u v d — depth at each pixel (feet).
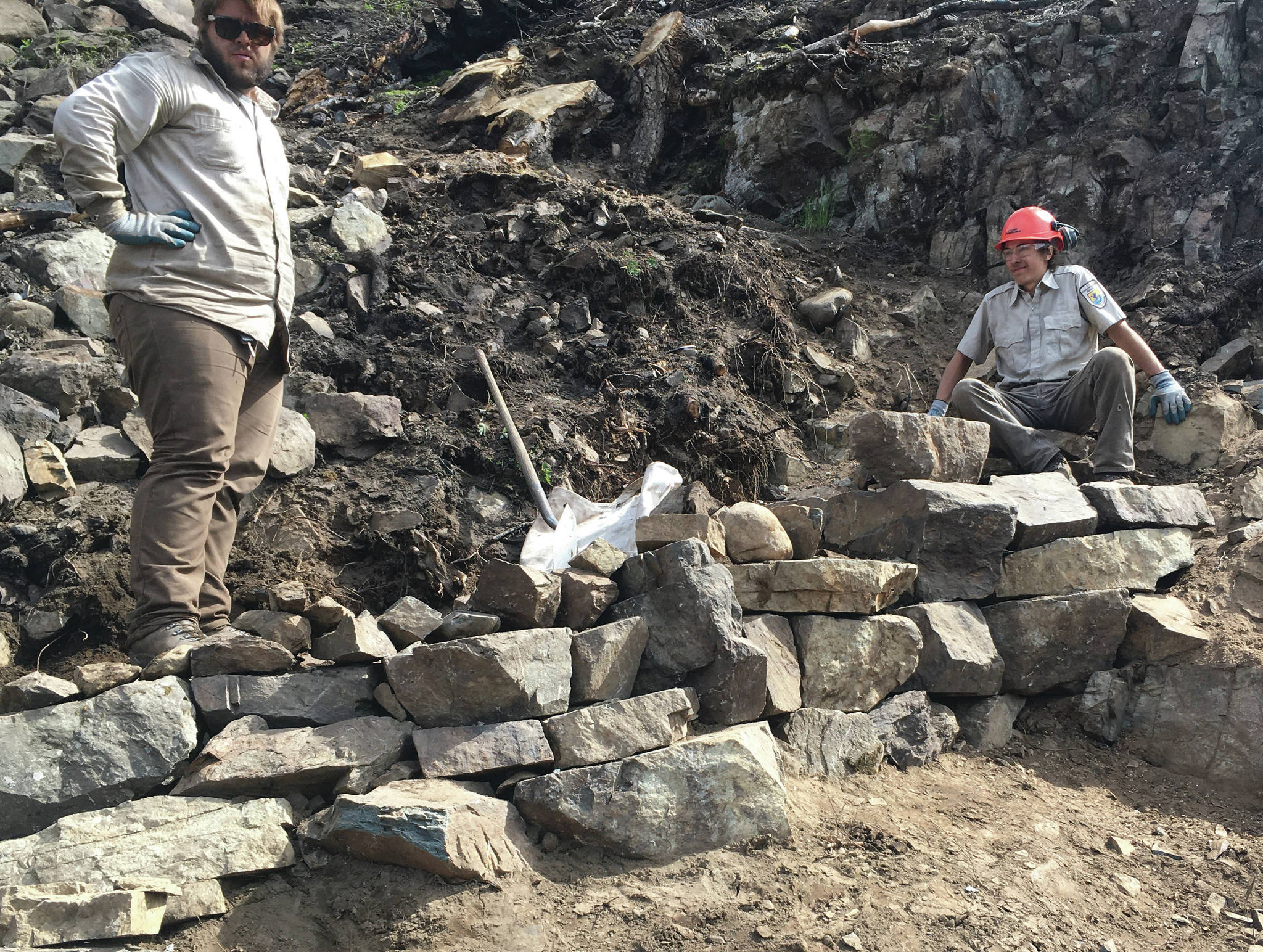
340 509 13.42
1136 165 20.11
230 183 10.58
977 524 12.16
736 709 10.32
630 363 16.42
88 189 9.73
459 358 15.98
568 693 9.93
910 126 22.15
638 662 10.46
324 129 24.82
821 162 23.56
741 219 22.72
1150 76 21.44
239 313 10.59
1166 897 9.36
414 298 16.94
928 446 12.86
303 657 10.12
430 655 9.67
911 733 11.16
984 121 21.94
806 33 26.22
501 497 14.26
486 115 24.13
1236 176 19.43
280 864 8.74
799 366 17.38
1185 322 17.70
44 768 8.75
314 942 8.26
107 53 26.25
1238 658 11.42
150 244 10.19
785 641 11.21
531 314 17.12
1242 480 14.15
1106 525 13.04
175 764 9.04
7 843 8.43
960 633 11.78
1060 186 20.53
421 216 18.62
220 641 9.64
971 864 9.38
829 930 8.41
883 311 19.52
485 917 8.40
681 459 15.40
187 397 10.23
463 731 9.57
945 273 21.22
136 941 8.04
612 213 19.31
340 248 17.38
